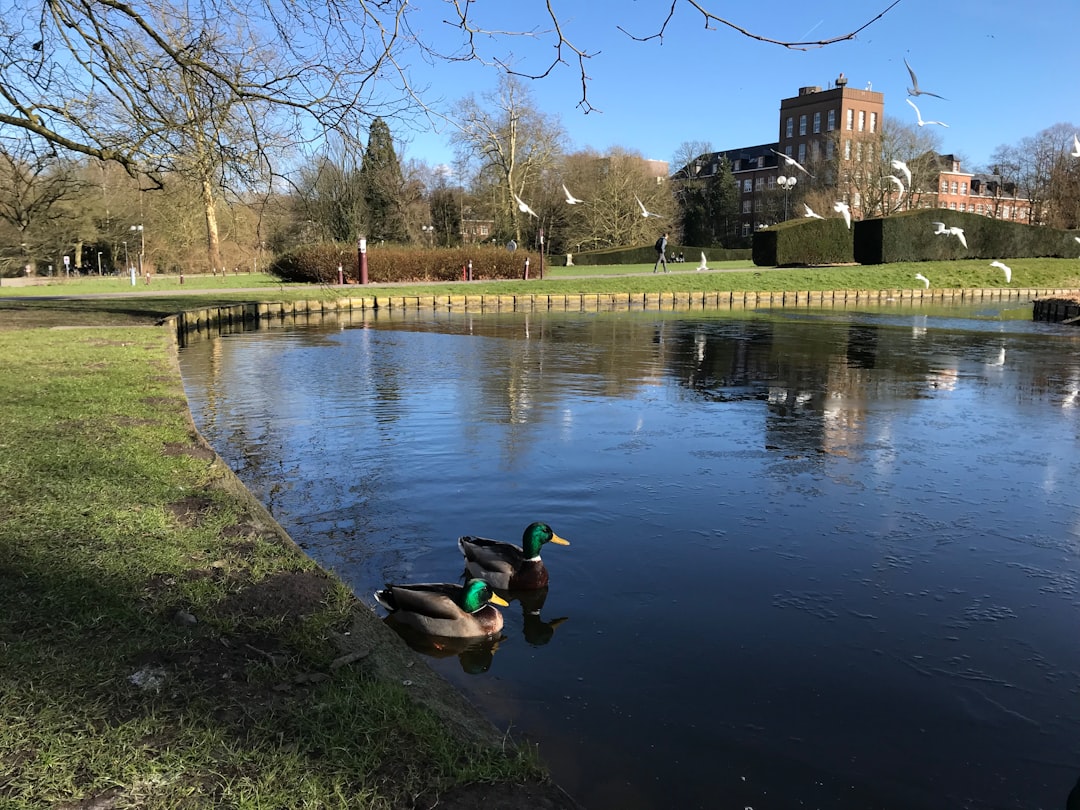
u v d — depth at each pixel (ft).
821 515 21.79
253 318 84.48
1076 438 30.96
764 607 16.16
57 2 29.14
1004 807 10.31
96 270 197.88
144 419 25.36
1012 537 20.25
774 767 10.95
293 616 12.67
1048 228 144.77
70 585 12.69
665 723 11.93
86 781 8.15
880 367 51.11
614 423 33.24
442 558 18.42
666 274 123.13
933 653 14.35
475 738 10.12
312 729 9.36
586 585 17.16
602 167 196.85
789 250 136.67
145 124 31.86
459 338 68.13
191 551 14.73
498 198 176.55
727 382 44.60
